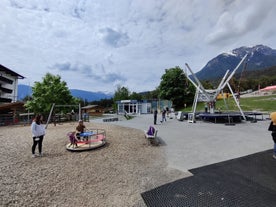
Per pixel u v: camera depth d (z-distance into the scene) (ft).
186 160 23.07
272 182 16.51
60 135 42.47
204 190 15.69
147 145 31.27
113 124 66.23
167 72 172.14
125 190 16.02
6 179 18.19
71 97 100.22
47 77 97.55
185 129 48.26
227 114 65.05
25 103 99.45
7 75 152.35
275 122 22.81
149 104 153.38
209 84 208.03
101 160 23.85
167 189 16.03
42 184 17.11
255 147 27.58
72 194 15.37
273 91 174.50
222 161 22.00
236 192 15.15
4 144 34.42
